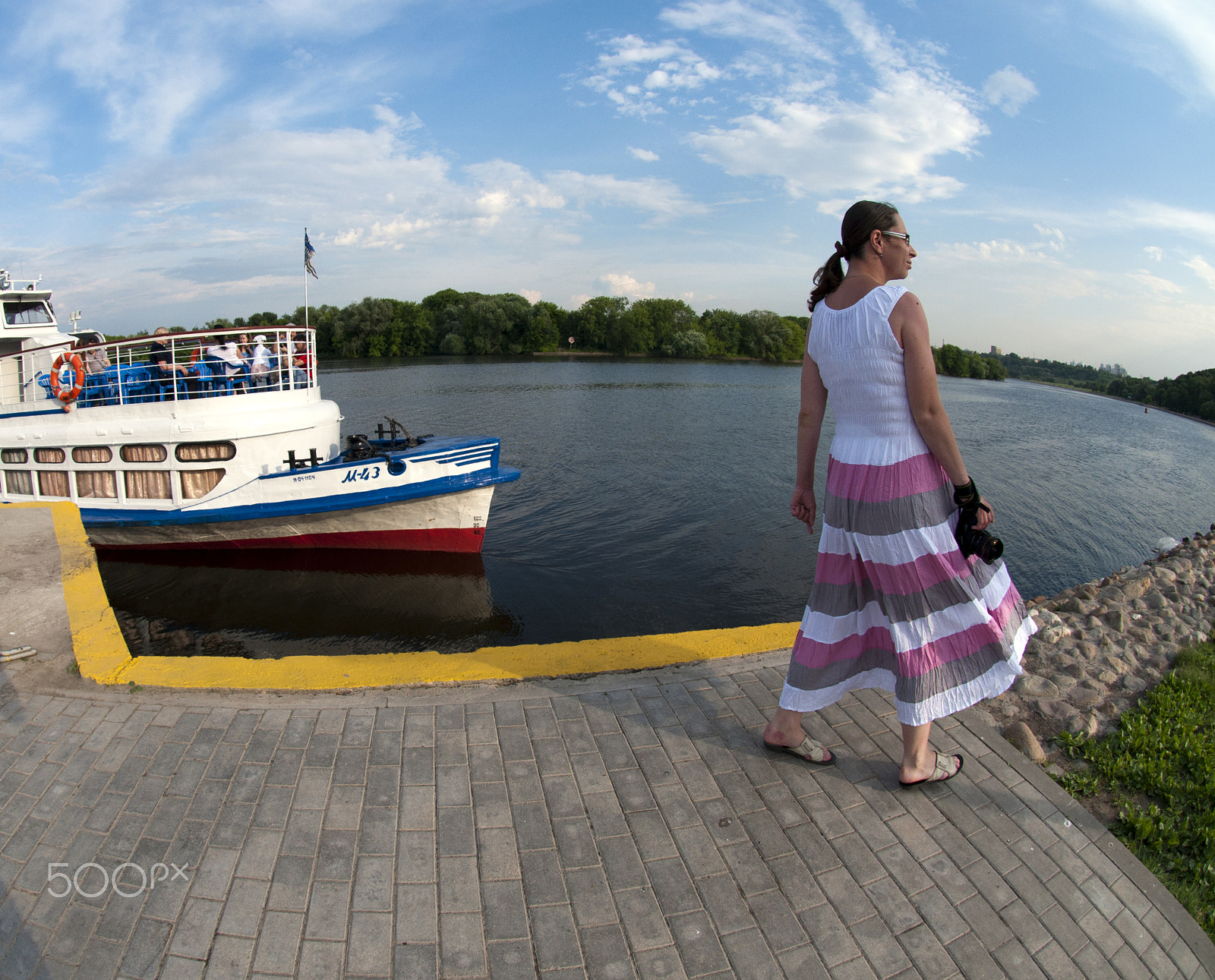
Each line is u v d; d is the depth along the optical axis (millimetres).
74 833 2840
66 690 3807
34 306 12242
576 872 2703
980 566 2846
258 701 3705
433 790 3088
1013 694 4129
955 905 2625
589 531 12828
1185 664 4527
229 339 11430
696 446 22219
